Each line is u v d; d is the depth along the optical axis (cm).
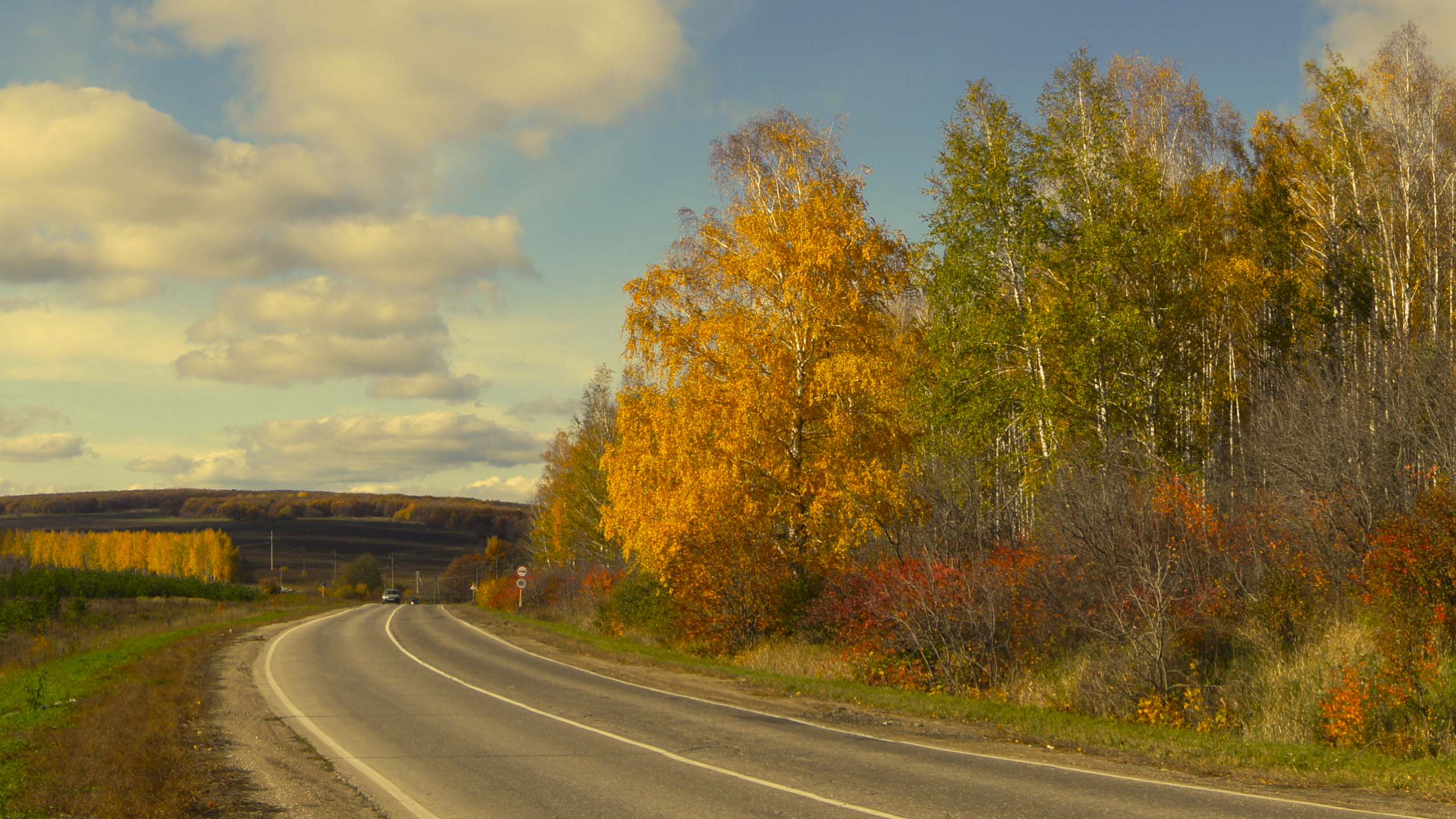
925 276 2789
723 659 2473
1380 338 2748
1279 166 3553
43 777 926
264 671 2027
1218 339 3253
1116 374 2614
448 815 838
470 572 12912
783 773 1022
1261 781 1013
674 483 2439
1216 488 2475
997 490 2750
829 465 2364
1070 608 1770
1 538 16050
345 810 854
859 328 2436
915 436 2692
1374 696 1256
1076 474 2164
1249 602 1708
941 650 1895
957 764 1084
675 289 2525
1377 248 3375
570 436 5644
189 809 854
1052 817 826
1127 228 2681
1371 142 3397
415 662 2266
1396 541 1357
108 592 6172
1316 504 1769
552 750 1157
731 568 2480
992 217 2731
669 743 1208
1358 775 1034
